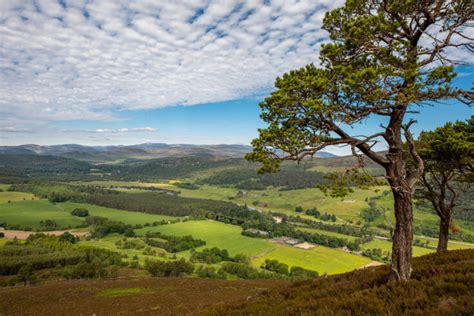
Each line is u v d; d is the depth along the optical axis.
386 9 10.31
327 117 9.52
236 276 73.81
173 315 20.09
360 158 9.76
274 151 10.00
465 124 16.94
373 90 9.13
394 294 8.22
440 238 18.11
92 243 113.69
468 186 18.17
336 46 10.41
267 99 9.88
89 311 27.81
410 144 10.36
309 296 10.19
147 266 73.56
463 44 10.00
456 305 6.47
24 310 30.75
